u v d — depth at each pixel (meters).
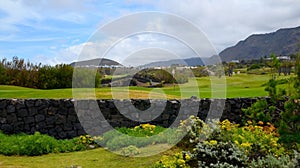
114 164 7.88
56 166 7.90
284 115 7.68
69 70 21.84
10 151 9.15
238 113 13.31
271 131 8.62
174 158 7.43
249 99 13.32
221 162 7.27
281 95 7.95
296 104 7.52
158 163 7.31
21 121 12.09
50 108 12.25
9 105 12.10
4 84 22.78
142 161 7.94
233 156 7.27
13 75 23.02
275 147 7.81
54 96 14.30
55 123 12.20
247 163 7.10
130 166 7.65
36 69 22.78
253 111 8.54
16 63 23.72
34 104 12.22
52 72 21.80
